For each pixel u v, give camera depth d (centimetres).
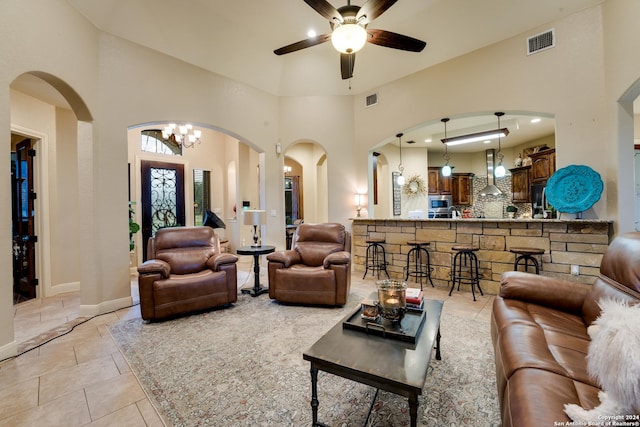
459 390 180
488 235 384
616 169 303
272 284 352
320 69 507
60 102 398
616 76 298
